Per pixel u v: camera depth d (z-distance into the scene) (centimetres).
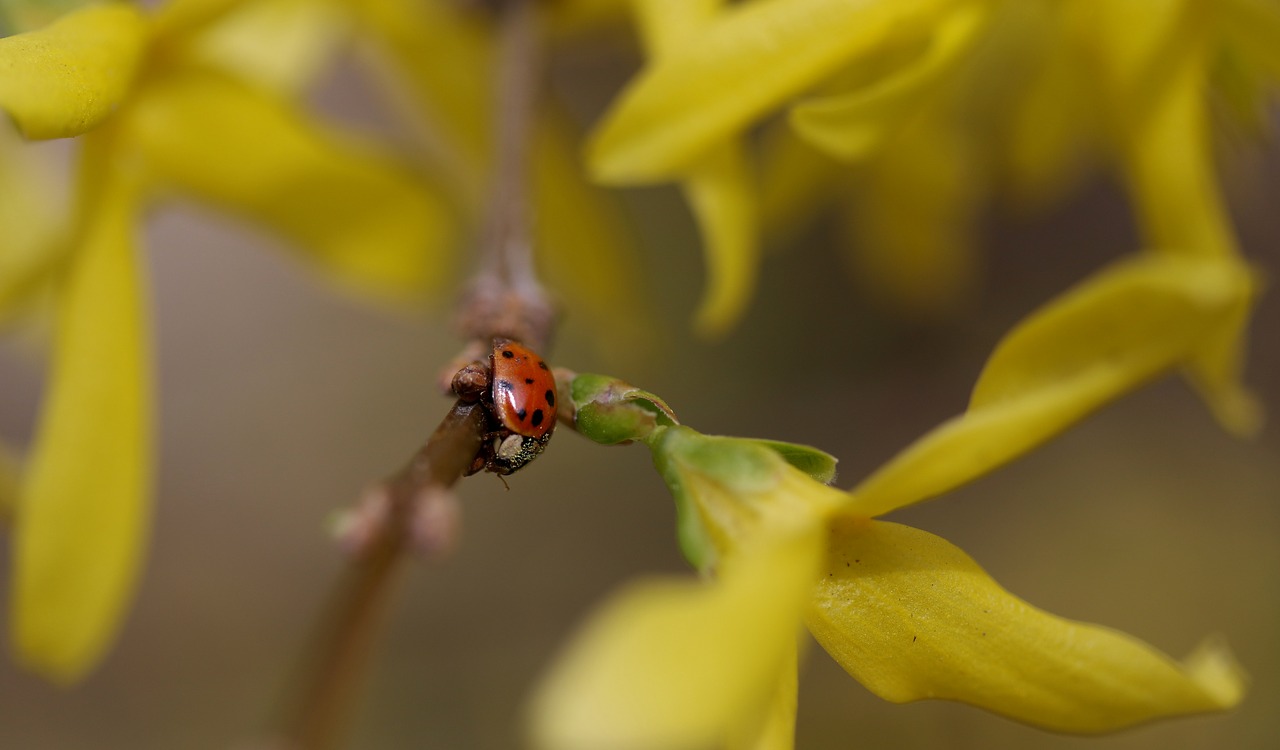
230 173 18
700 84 16
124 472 16
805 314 40
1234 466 37
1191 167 17
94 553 16
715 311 17
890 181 25
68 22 16
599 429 15
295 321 43
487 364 15
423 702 38
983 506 38
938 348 40
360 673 15
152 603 40
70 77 15
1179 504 37
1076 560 36
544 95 20
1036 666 15
